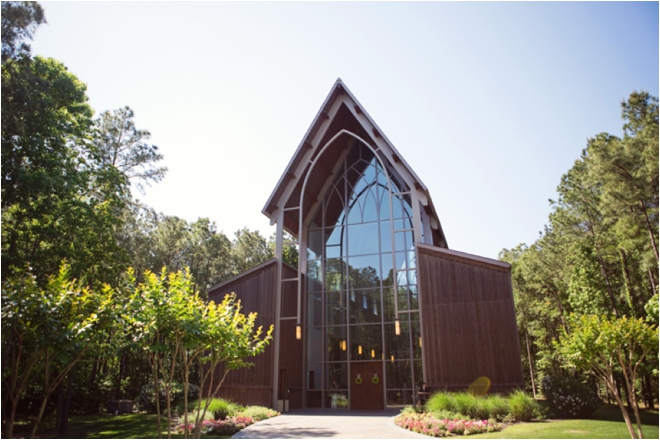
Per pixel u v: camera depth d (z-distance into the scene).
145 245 31.81
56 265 17.66
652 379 26.61
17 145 15.94
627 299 25.27
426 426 12.22
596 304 25.64
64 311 7.08
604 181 17.80
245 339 9.05
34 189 15.68
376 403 19.03
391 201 19.95
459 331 17.03
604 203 18.08
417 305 19.58
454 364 16.72
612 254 27.09
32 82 15.49
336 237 22.14
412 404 18.33
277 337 19.27
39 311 6.68
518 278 37.50
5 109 14.74
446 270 17.91
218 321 8.41
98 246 20.89
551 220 31.58
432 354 17.08
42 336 6.70
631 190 16.75
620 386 27.27
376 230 21.50
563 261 31.81
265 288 20.22
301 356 20.77
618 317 24.55
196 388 25.47
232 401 18.97
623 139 17.41
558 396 14.81
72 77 19.72
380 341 19.80
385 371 19.25
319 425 14.02
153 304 7.70
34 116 15.80
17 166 15.64
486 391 16.05
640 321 8.66
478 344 16.66
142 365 33.38
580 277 26.89
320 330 20.95
